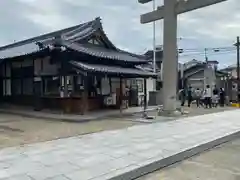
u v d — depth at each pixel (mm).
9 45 23484
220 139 8023
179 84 31109
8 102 18625
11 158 5797
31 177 4637
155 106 18734
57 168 5125
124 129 9586
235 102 24328
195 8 12617
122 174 4844
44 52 14289
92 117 12578
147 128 9797
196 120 12039
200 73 30734
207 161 6047
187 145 7043
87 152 6312
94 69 12961
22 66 17438
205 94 19953
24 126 10539
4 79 19016
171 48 13453
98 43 17562
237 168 5500
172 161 5957
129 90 18656
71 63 13578
